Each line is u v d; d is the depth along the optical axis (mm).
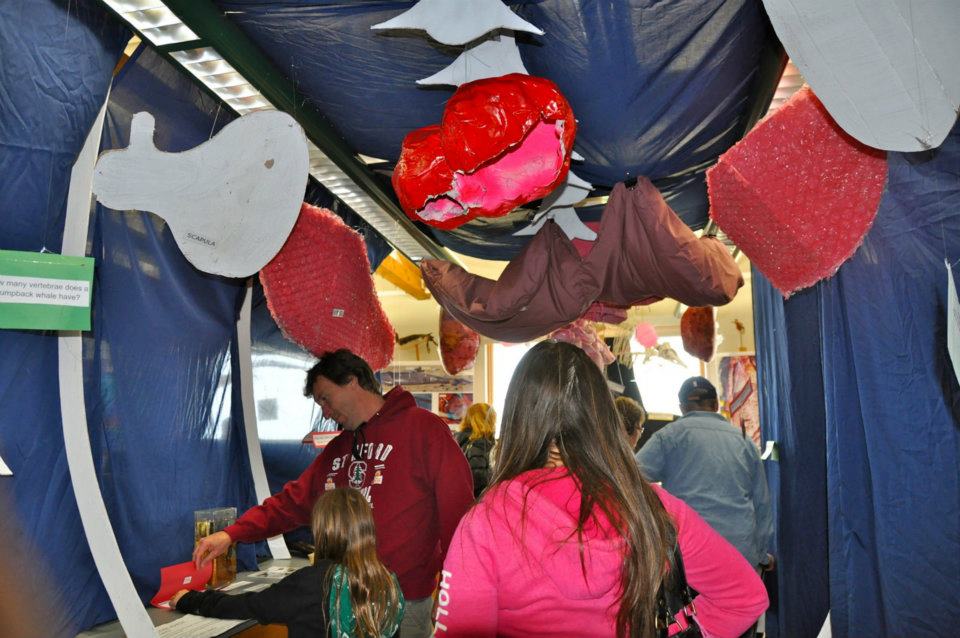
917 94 1247
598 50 1843
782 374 3146
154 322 2037
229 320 2416
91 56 1586
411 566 2211
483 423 4344
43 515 1593
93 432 1815
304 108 2211
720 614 1089
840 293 2156
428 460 2250
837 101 1297
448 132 1558
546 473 1042
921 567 1740
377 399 2391
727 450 3027
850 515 2111
